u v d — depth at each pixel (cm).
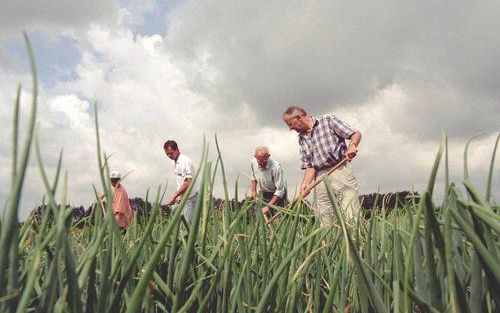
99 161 95
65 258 78
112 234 97
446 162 94
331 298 111
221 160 132
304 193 147
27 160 64
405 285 86
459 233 103
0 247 64
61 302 75
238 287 123
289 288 116
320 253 145
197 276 144
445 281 101
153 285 118
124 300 108
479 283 86
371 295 87
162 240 82
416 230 86
